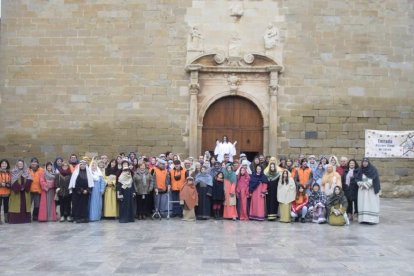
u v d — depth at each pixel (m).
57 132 19.73
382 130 19.77
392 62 19.88
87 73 19.77
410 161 19.80
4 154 19.80
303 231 12.05
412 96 19.88
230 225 13.03
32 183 13.62
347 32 19.81
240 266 8.18
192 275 7.59
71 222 13.48
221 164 15.30
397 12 19.94
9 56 19.89
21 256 8.91
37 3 19.92
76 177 13.41
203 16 19.80
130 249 9.57
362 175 13.56
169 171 14.82
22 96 19.81
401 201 19.02
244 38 19.80
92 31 19.83
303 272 7.80
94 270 7.85
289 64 19.72
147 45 19.77
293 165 15.75
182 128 19.69
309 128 19.67
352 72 19.78
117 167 14.16
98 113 19.72
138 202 14.09
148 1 19.80
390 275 7.65
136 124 19.69
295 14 19.78
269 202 14.03
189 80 19.72
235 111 20.09
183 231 11.92
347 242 10.49
